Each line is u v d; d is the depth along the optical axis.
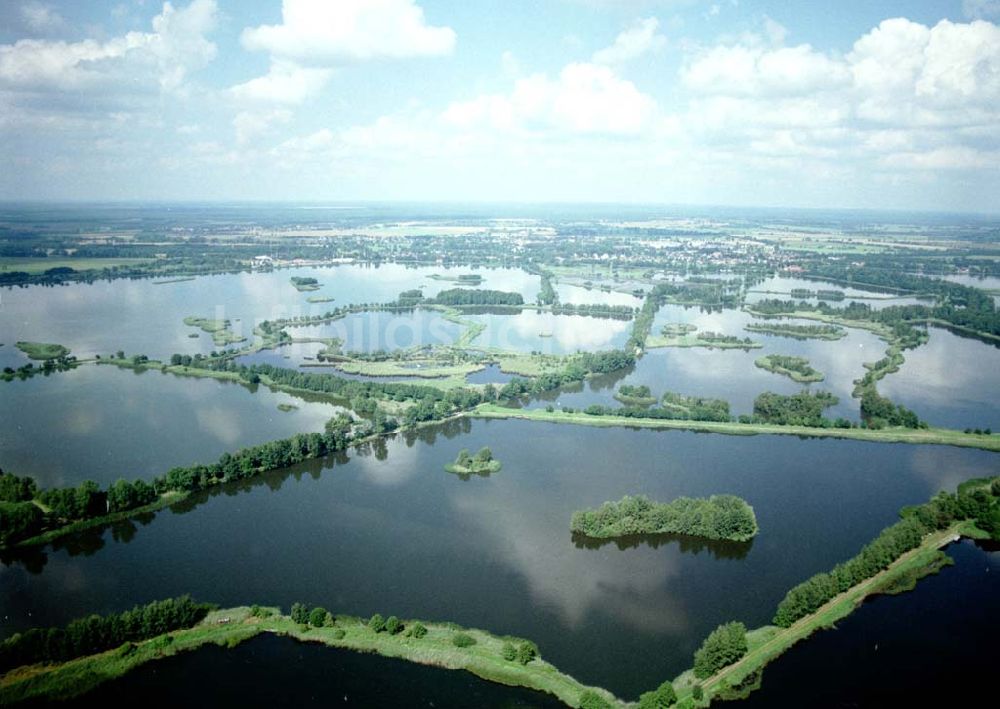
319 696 174.12
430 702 172.38
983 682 181.88
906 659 189.62
